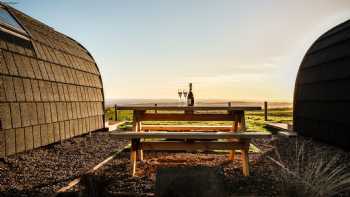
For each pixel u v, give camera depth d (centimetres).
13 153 560
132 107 548
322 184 308
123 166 491
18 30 664
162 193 259
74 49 991
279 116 1789
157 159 547
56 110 732
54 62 778
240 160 530
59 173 443
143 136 417
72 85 851
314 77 817
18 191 355
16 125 570
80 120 871
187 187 258
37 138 641
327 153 588
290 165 477
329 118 707
